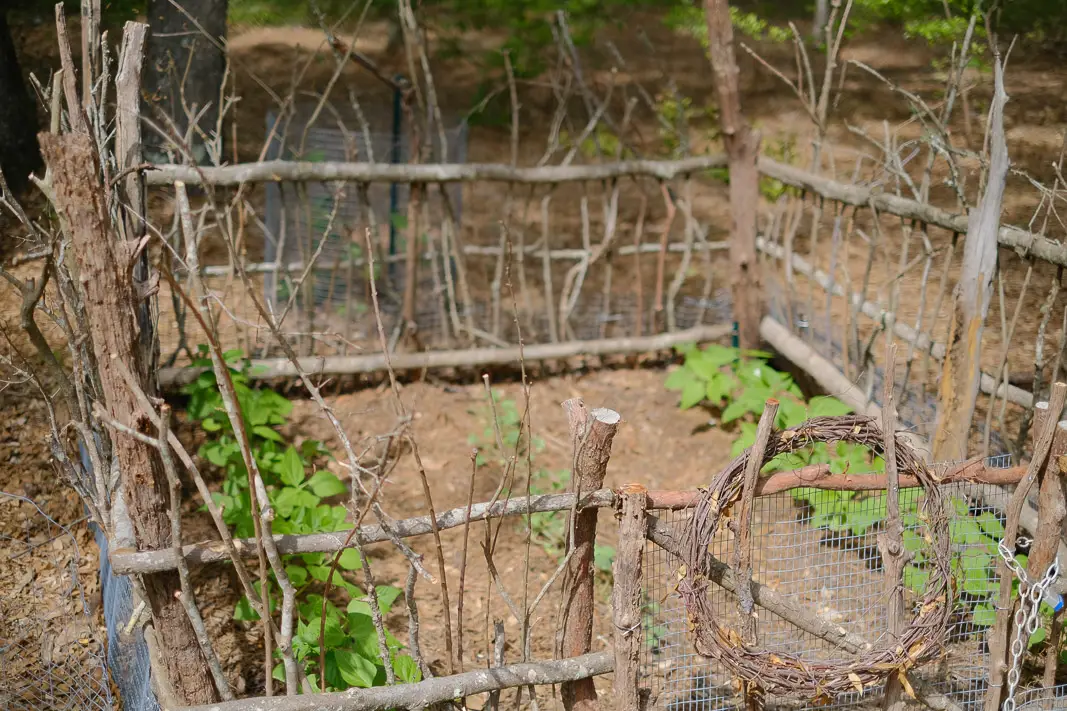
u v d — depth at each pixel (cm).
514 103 590
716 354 566
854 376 506
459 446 525
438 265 628
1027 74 1010
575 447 288
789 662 288
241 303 598
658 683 344
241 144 820
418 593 412
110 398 259
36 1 1035
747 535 294
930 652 294
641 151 894
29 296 320
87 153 240
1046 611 368
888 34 1188
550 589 418
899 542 297
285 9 1158
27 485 459
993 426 443
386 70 1081
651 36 1306
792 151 883
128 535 290
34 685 353
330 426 536
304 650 328
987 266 392
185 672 285
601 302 669
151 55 720
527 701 356
